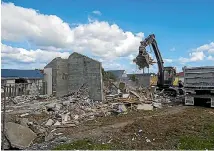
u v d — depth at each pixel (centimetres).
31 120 1344
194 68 2064
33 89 2786
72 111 1641
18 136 984
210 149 831
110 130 1159
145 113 1686
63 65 2597
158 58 2769
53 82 2741
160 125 1154
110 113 1688
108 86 2672
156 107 1955
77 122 1386
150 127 1115
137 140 961
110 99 2238
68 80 2528
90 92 2323
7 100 2206
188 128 1102
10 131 980
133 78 4047
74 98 2203
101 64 2325
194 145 878
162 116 1435
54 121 1384
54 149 880
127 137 1005
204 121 1255
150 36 2611
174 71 2750
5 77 3089
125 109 1791
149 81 3856
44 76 2842
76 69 2466
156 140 951
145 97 2302
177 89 2623
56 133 1148
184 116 1427
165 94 2670
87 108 1794
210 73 1983
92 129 1206
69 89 2514
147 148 861
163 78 2745
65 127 1270
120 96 2238
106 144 920
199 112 1641
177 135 1002
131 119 1459
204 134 1019
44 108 1725
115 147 880
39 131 1122
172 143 909
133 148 865
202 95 2016
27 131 1040
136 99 2062
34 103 2120
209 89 1978
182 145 882
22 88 2683
